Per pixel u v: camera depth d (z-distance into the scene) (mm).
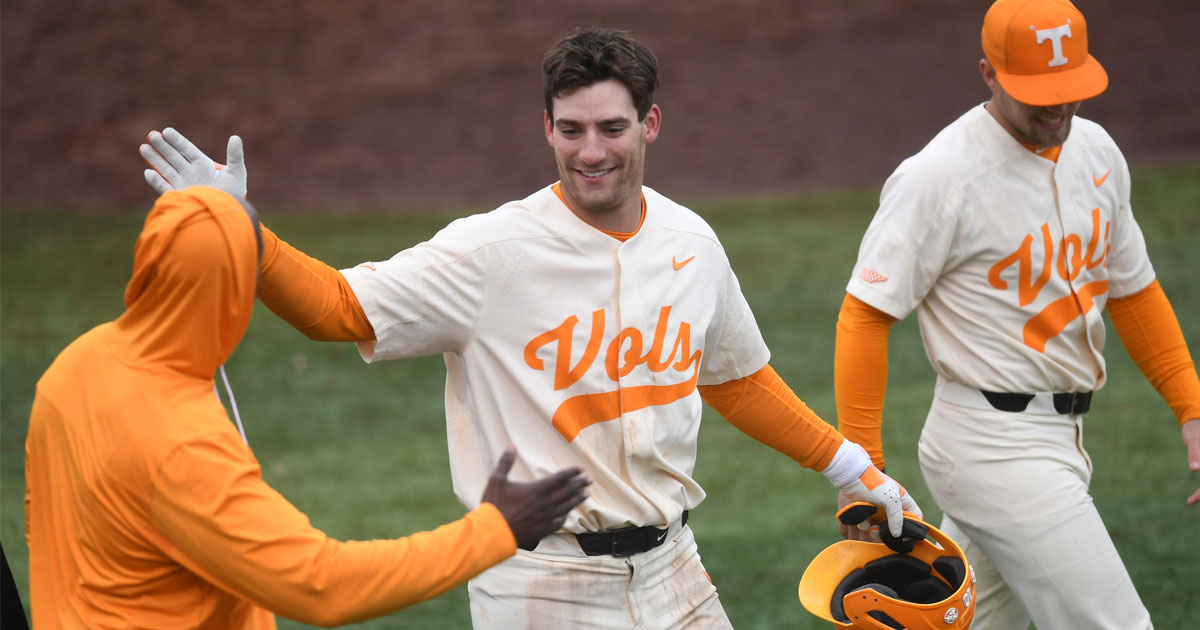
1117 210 15344
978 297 14734
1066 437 14914
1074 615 14398
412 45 63844
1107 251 15297
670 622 12414
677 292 12102
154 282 8906
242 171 11297
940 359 15008
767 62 63719
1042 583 14516
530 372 11711
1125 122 57875
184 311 8906
